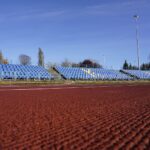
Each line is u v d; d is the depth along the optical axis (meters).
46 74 49.56
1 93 21.77
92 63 93.38
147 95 19.25
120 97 17.52
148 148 5.06
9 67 47.09
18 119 8.82
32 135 6.48
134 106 12.38
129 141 5.68
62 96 18.53
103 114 9.90
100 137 6.16
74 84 44.88
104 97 17.58
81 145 5.46
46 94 20.59
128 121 8.26
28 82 40.97
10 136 6.38
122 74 64.94
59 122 8.23
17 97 17.66
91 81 51.34
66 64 72.81
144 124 7.67
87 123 8.04
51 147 5.34
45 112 10.47
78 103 13.78
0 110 11.12
